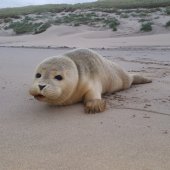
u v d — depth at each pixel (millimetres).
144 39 3074
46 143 577
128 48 2523
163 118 718
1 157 519
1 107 824
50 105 834
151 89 1037
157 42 2805
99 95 857
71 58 873
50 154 529
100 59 968
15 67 1492
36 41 3588
